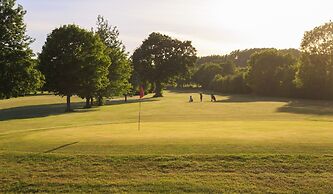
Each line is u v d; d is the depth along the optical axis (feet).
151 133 67.15
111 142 57.21
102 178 44.50
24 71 108.37
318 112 153.58
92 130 74.69
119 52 239.71
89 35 187.62
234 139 57.93
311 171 44.52
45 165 48.42
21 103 269.03
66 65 179.11
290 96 305.32
